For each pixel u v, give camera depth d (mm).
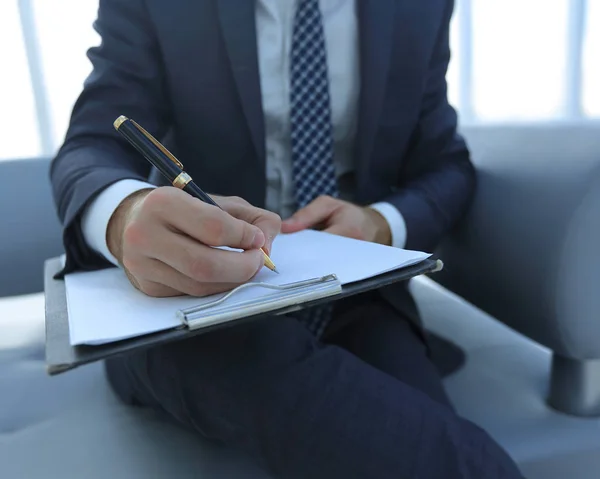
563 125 699
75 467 528
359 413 435
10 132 1321
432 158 789
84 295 412
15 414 646
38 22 1298
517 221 654
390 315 708
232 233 374
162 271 382
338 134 756
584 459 591
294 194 729
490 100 1730
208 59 669
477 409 655
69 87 1339
